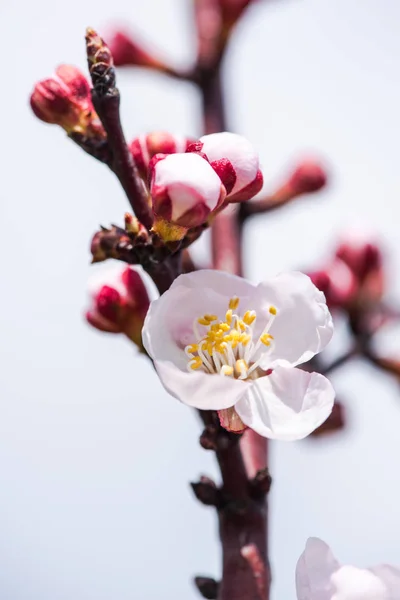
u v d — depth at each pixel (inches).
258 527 11.5
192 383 10.5
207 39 14.5
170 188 10.7
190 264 12.7
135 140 11.6
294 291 10.9
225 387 10.5
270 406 10.8
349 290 14.3
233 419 10.9
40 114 11.8
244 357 11.0
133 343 12.2
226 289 11.0
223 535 11.5
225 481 11.5
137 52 14.5
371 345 14.3
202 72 14.5
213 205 10.8
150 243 11.2
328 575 10.6
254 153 11.1
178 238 11.1
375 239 14.5
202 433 11.3
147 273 11.3
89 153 11.7
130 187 11.4
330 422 14.4
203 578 11.8
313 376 10.8
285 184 14.3
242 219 14.0
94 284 12.2
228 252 13.7
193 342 10.9
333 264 14.5
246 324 11.0
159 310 10.7
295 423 10.7
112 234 11.4
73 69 11.8
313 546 10.7
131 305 12.1
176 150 11.6
